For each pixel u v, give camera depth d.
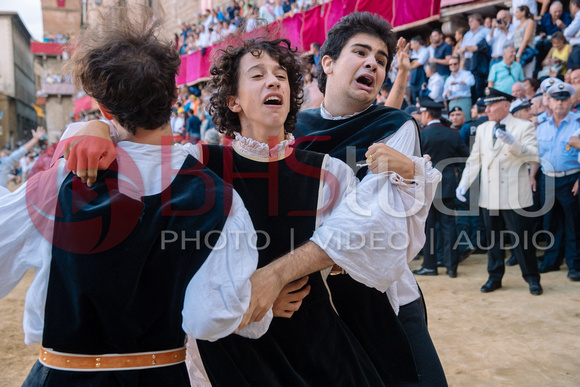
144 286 1.33
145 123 1.39
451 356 3.55
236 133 1.80
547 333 3.86
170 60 1.41
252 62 1.68
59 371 1.35
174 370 1.40
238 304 1.29
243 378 1.54
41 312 1.36
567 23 6.46
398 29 8.09
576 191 5.20
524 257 4.84
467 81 6.99
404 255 1.62
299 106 1.86
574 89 5.36
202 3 16.72
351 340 1.80
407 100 7.90
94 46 1.38
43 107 40.56
